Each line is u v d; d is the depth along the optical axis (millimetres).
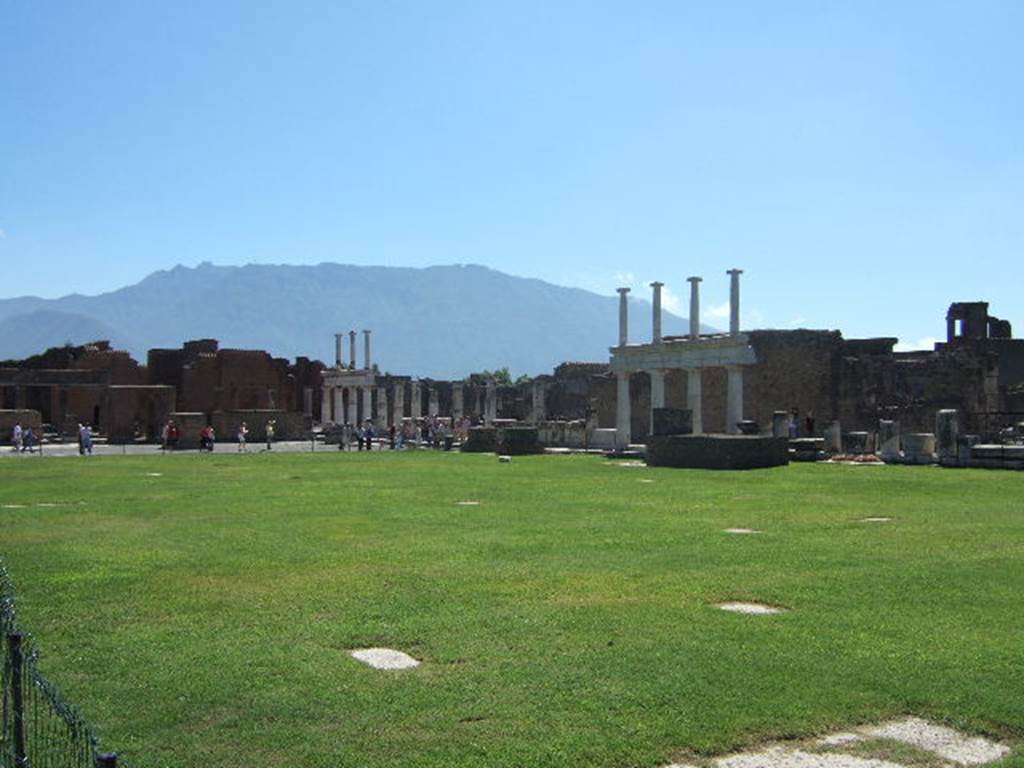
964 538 19734
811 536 20250
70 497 30391
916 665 10789
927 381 57781
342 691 10109
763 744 8773
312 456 55312
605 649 11539
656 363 55906
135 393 77812
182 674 10766
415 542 19906
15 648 7879
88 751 8352
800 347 62094
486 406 84625
